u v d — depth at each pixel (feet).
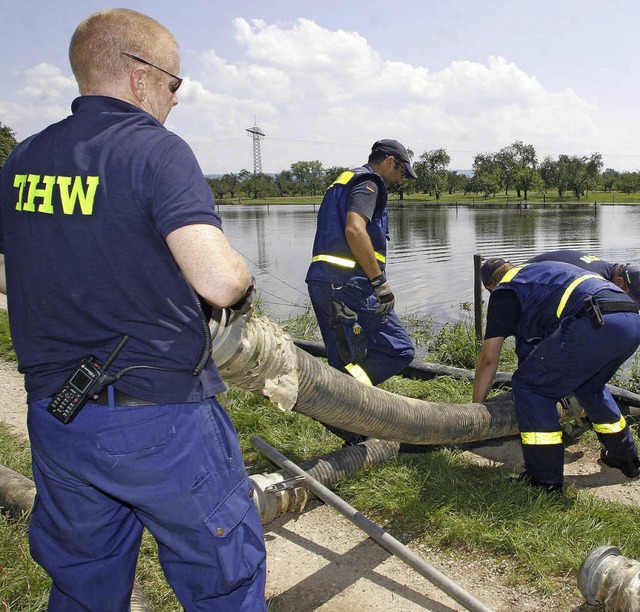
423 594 9.31
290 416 15.74
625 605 7.82
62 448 5.74
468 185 368.68
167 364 5.82
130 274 5.65
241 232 120.98
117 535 6.37
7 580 9.22
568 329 11.26
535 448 11.68
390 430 11.24
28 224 5.86
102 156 5.73
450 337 25.72
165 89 6.47
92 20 6.20
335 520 11.39
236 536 6.15
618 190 388.37
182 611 8.89
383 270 14.17
